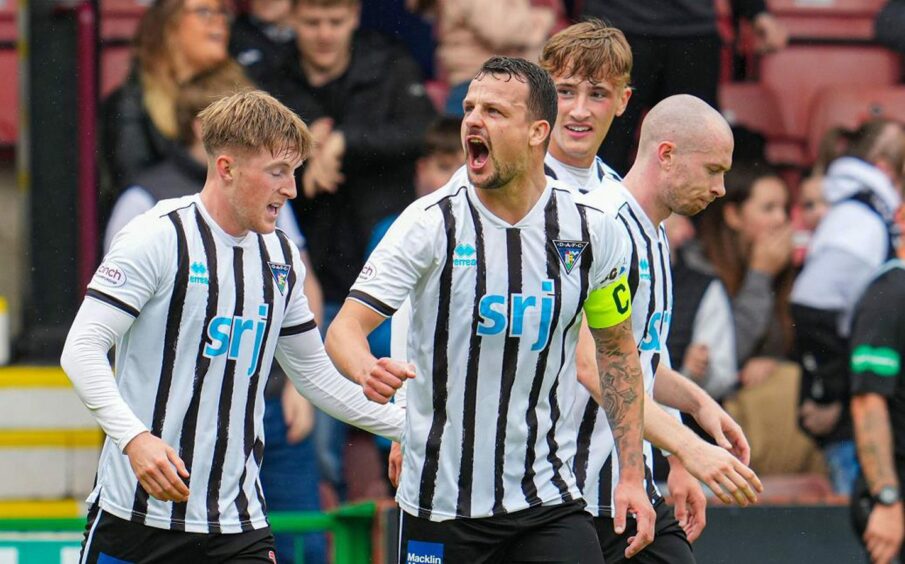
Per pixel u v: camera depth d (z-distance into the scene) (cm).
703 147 1462
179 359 1318
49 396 2275
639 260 1484
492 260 1297
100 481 1347
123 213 2247
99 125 2341
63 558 1883
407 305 1456
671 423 1421
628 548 1373
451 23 2367
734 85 2573
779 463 2334
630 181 1509
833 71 2633
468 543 1323
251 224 1314
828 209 2489
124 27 2372
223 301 1324
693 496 1580
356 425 1440
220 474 1341
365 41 2344
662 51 2478
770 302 2384
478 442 1314
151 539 1325
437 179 2327
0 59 2409
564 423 1352
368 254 2300
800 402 2352
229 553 1345
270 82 2300
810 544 2089
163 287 1305
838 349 2364
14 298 2411
